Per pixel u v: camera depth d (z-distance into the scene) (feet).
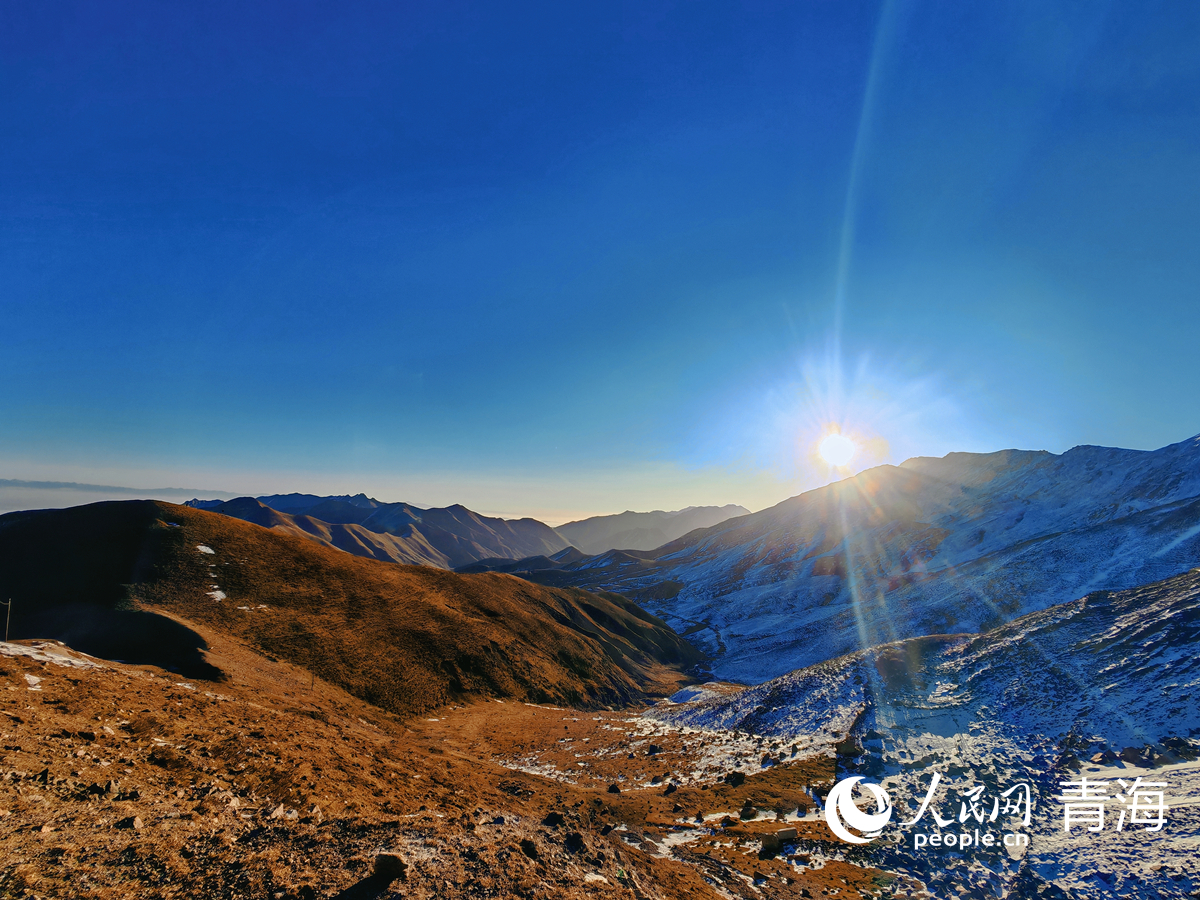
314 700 115.65
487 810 62.75
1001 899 55.47
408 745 104.17
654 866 57.52
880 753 101.60
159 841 35.50
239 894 31.42
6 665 61.62
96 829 34.76
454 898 34.96
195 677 103.30
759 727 138.31
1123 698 94.48
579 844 54.39
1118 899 51.49
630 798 93.97
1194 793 64.44
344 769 63.16
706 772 110.73
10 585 142.31
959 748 96.32
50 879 28.60
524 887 38.88
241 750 58.23
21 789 36.40
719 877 59.57
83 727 51.19
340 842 40.57
